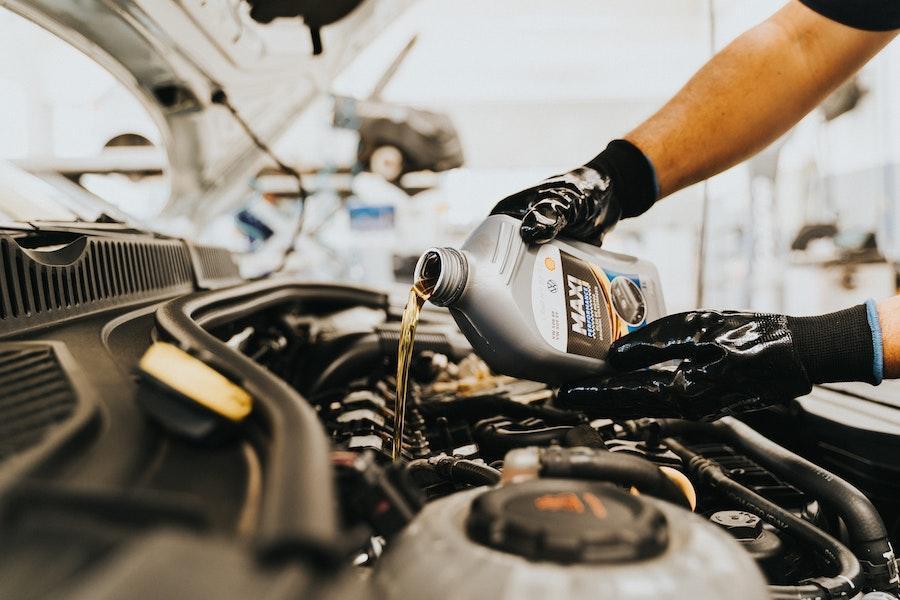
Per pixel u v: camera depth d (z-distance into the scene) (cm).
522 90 539
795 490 75
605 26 521
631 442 83
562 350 77
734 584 31
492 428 81
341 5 140
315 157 379
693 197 473
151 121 156
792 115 90
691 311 76
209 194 182
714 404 72
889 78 344
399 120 326
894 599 53
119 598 20
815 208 384
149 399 39
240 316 86
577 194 81
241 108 163
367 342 112
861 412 83
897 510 74
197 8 116
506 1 513
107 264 77
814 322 71
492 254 75
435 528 35
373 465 39
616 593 29
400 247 462
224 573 22
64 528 24
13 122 186
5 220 81
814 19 86
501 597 30
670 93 543
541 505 34
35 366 46
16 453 31
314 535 23
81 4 112
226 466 34
